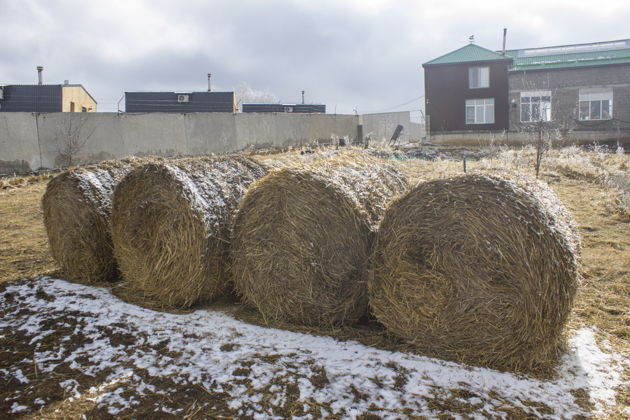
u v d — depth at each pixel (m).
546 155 15.65
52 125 19.95
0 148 19.08
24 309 4.42
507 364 3.27
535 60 31.45
